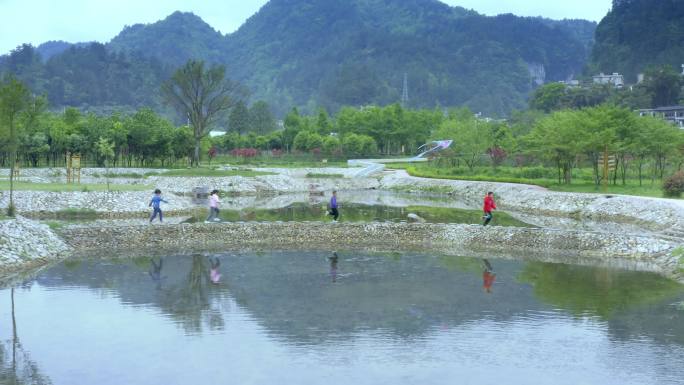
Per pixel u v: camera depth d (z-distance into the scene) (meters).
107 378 14.38
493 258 28.83
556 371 14.78
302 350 16.17
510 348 16.31
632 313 19.42
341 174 80.50
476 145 76.38
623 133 52.19
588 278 24.47
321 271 25.81
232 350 16.17
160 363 15.29
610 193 47.84
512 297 21.48
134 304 20.55
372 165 90.12
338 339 17.02
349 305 20.47
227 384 14.02
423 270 26.05
